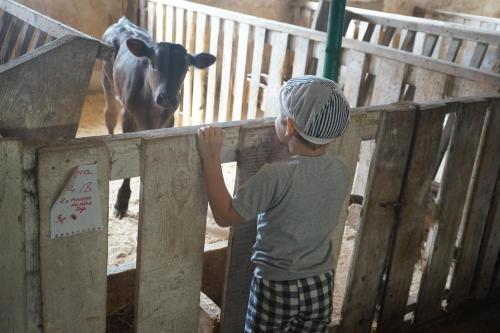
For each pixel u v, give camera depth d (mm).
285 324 1727
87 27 6871
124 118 4168
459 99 2424
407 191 2357
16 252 1461
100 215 1550
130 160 1564
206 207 1766
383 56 3771
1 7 3588
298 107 1518
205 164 1641
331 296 1764
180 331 1918
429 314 2863
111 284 2477
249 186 1588
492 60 4660
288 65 4762
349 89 4062
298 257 1654
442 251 2707
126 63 4141
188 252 1795
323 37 4129
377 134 2148
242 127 1756
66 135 1964
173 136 1603
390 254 2480
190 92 5977
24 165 1399
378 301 2703
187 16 5680
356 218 3846
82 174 1468
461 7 9102
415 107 2211
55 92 1873
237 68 5145
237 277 2023
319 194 1633
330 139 1559
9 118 1805
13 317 1533
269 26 4645
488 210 2877
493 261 3076
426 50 5090
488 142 2625
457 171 2541
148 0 6391
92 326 1688
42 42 3084
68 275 1568
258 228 1724
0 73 1722
